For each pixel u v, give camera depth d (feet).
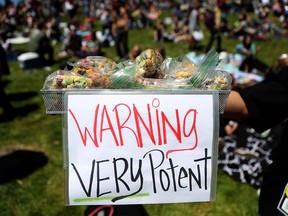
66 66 4.58
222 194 12.44
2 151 15.40
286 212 4.22
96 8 74.43
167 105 4.09
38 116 19.26
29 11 61.36
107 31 41.01
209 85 4.25
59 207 11.63
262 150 14.67
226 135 15.92
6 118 18.89
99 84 4.20
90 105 4.03
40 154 15.16
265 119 4.22
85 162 4.06
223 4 44.52
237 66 26.86
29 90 23.98
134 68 4.26
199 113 4.11
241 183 13.12
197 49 39.81
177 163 4.15
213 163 4.17
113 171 4.09
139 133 4.09
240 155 14.26
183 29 45.09
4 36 35.09
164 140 4.11
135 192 4.14
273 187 4.37
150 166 4.13
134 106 4.06
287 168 4.24
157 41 43.98
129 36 49.44
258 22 44.06
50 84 4.17
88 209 8.12
